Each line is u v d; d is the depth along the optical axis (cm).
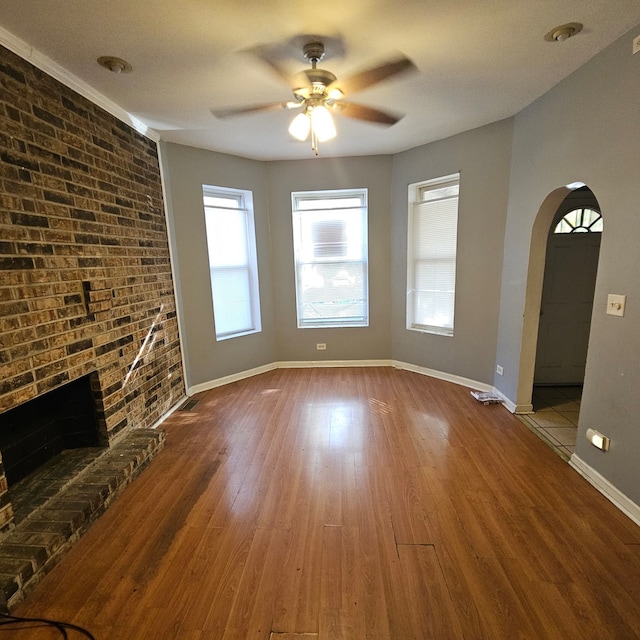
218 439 280
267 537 180
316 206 436
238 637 132
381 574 157
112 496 207
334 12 164
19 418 202
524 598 144
